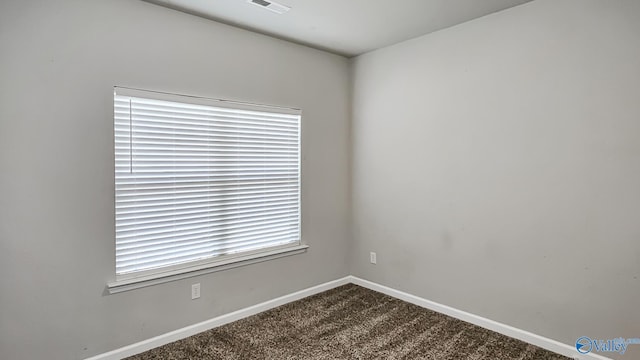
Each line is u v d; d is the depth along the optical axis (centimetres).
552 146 248
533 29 255
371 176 375
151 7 253
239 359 245
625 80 218
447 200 310
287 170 342
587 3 231
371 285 380
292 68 339
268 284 328
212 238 292
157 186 262
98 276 236
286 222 343
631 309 219
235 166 304
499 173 276
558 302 248
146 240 258
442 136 312
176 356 249
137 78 247
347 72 392
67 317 226
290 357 247
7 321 207
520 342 265
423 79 325
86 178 230
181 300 274
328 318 309
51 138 217
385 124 359
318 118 364
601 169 229
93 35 230
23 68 207
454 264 308
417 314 316
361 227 388
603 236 229
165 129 264
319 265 371
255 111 312
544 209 254
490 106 280
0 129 202
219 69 288
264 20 286
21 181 209
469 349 256
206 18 280
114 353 243
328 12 272
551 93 248
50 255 219
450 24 298
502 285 277
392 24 297
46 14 213
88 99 229
